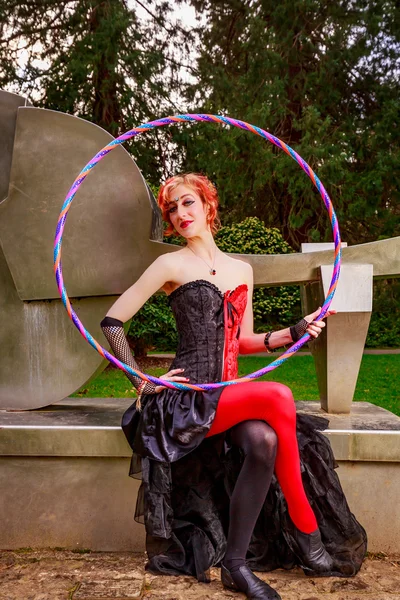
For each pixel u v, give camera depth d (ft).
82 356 8.42
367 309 8.28
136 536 7.57
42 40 44.78
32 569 6.99
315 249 9.77
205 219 7.49
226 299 7.12
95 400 9.66
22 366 8.54
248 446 6.36
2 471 7.63
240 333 7.57
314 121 40.93
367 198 41.42
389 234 43.45
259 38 43.50
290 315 33.78
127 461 7.54
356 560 6.88
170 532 6.57
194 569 6.68
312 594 6.35
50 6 43.96
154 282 7.13
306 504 6.57
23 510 7.63
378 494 7.47
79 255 8.35
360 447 7.35
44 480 7.61
